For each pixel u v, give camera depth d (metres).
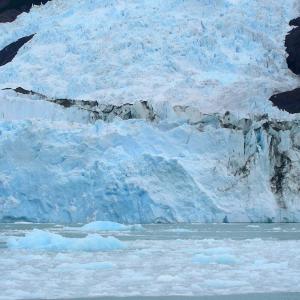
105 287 98.69
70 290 96.56
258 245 147.25
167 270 113.38
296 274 109.06
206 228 197.50
